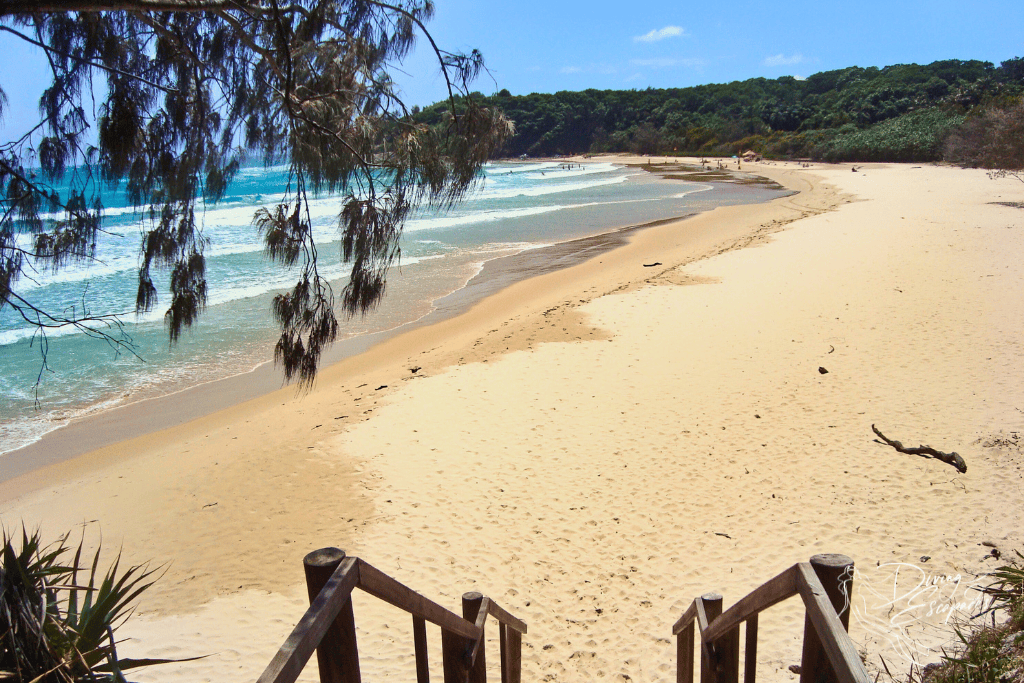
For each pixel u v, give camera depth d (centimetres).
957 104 8994
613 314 1661
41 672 285
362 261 496
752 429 1017
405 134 491
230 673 583
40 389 1323
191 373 1417
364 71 483
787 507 807
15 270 463
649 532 782
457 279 2272
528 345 1477
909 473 855
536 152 15138
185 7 412
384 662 596
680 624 448
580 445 1002
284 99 427
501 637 483
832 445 947
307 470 964
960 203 3341
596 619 652
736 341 1402
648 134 13575
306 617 202
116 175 459
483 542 779
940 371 1166
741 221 3334
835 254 2155
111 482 962
